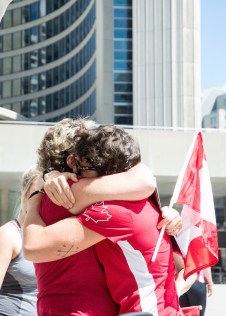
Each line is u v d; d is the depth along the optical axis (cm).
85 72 7056
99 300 248
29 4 8250
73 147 267
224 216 5181
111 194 247
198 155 330
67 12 7794
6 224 363
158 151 3158
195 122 5516
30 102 8106
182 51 5559
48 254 242
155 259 251
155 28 5644
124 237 246
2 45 8350
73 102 7525
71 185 251
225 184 3522
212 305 1496
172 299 255
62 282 249
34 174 338
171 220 258
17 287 362
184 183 319
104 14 6009
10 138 3025
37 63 8119
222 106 18175
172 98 5531
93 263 250
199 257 314
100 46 6138
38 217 253
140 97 5644
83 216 245
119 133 261
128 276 248
